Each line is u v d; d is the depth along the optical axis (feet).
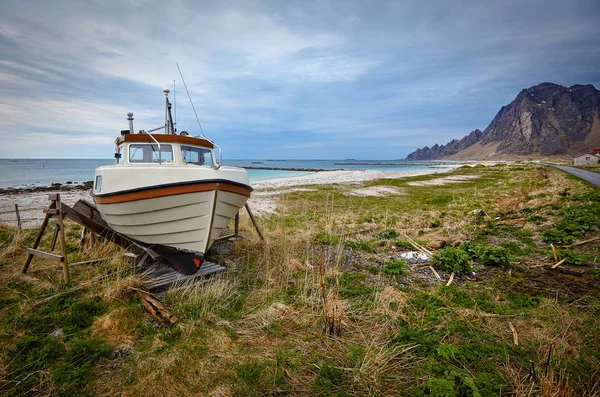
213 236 18.30
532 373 9.20
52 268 18.69
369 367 9.93
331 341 11.59
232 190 17.92
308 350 11.04
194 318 12.98
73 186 95.09
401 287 16.49
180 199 16.37
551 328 11.91
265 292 15.65
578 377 9.25
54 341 11.34
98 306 13.91
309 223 34.09
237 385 9.29
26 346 10.94
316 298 14.84
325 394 8.92
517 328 12.23
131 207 16.84
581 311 13.32
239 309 14.02
